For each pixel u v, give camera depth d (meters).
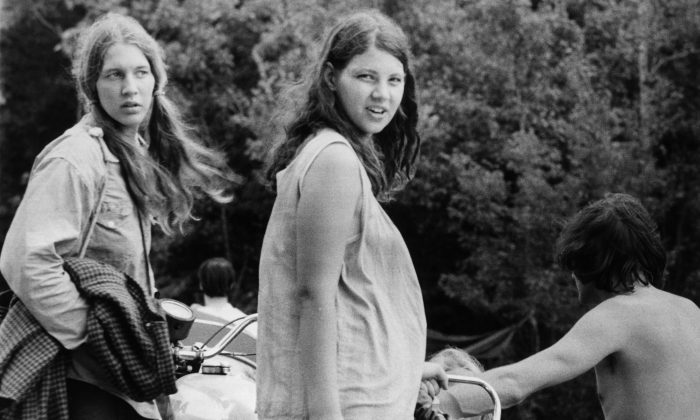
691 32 14.09
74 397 3.84
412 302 3.46
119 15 4.18
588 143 13.21
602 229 4.12
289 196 3.34
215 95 16.41
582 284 4.24
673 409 4.00
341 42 3.46
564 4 14.47
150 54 4.17
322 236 3.24
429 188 13.97
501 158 14.09
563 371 3.97
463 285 13.65
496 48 14.18
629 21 14.52
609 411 4.11
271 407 3.30
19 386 3.72
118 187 3.99
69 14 22.42
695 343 4.08
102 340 3.76
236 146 16.66
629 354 4.03
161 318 3.87
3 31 22.44
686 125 13.74
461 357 4.64
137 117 4.09
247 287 17.41
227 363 5.59
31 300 3.74
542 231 13.14
